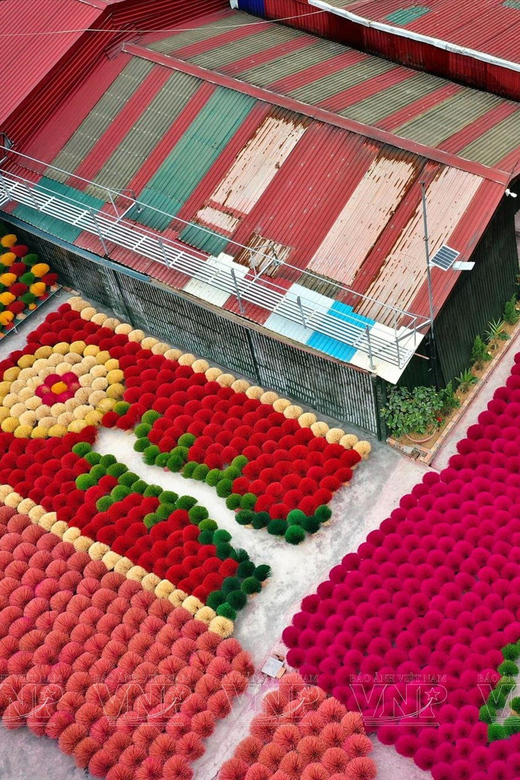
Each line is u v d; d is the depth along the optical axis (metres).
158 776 24.97
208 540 29.58
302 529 29.39
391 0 37.88
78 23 37.78
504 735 24.20
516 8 36.16
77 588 29.16
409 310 29.45
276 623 28.03
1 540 30.92
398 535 28.28
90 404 34.22
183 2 39.91
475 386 32.25
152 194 34.50
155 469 32.47
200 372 34.09
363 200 31.38
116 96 36.75
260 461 30.83
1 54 38.59
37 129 37.47
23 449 33.53
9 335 37.78
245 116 34.22
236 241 32.56
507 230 32.12
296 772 24.38
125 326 36.19
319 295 30.73
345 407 31.73
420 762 24.14
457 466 29.78
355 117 32.94
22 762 26.72
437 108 33.69
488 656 25.45
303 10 38.53
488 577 26.91
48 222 36.16
